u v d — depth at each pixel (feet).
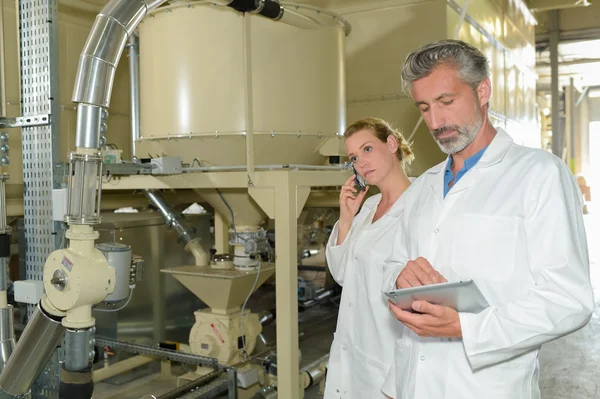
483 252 3.90
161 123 8.43
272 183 7.45
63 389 5.04
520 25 19.56
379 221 5.66
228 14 7.98
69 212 4.96
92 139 4.95
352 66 13.56
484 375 3.90
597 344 13.07
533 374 3.98
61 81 12.67
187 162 8.59
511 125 18.16
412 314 3.73
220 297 9.24
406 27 12.88
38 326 5.41
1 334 6.75
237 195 8.95
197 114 8.13
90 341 5.11
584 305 3.46
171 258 11.51
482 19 14.94
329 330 14.43
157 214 11.41
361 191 6.26
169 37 8.26
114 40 4.99
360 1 13.35
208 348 9.34
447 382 4.01
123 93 14.19
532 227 3.71
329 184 8.16
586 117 45.85
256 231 9.27
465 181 4.16
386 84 13.19
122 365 9.73
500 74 16.75
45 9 6.92
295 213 7.48
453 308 3.71
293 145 8.41
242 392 8.57
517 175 3.93
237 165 8.46
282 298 7.38
